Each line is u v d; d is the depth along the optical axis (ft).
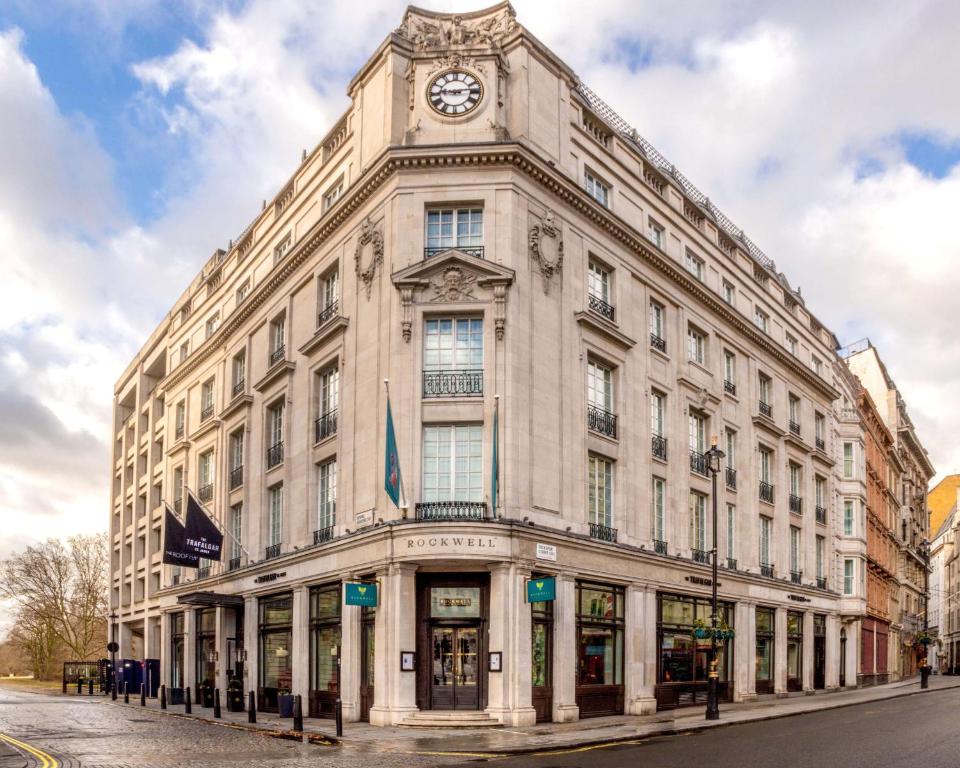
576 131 92.89
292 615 96.07
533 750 57.21
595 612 86.38
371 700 78.79
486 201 81.76
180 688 117.80
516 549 75.25
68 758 51.70
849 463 161.79
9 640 312.91
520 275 81.20
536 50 87.66
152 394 160.56
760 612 120.06
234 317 118.32
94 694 153.28
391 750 57.47
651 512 96.02
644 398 97.30
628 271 97.25
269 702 99.55
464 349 80.23
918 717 78.43
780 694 120.47
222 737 66.80
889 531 205.87
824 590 140.05
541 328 82.79
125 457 178.19
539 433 80.74
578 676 82.84
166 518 102.94
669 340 103.91
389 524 75.97
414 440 77.82
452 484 77.92
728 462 115.24
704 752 54.49
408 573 75.36
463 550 73.15
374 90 90.02
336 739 62.64
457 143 82.02
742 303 125.49
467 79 85.15
